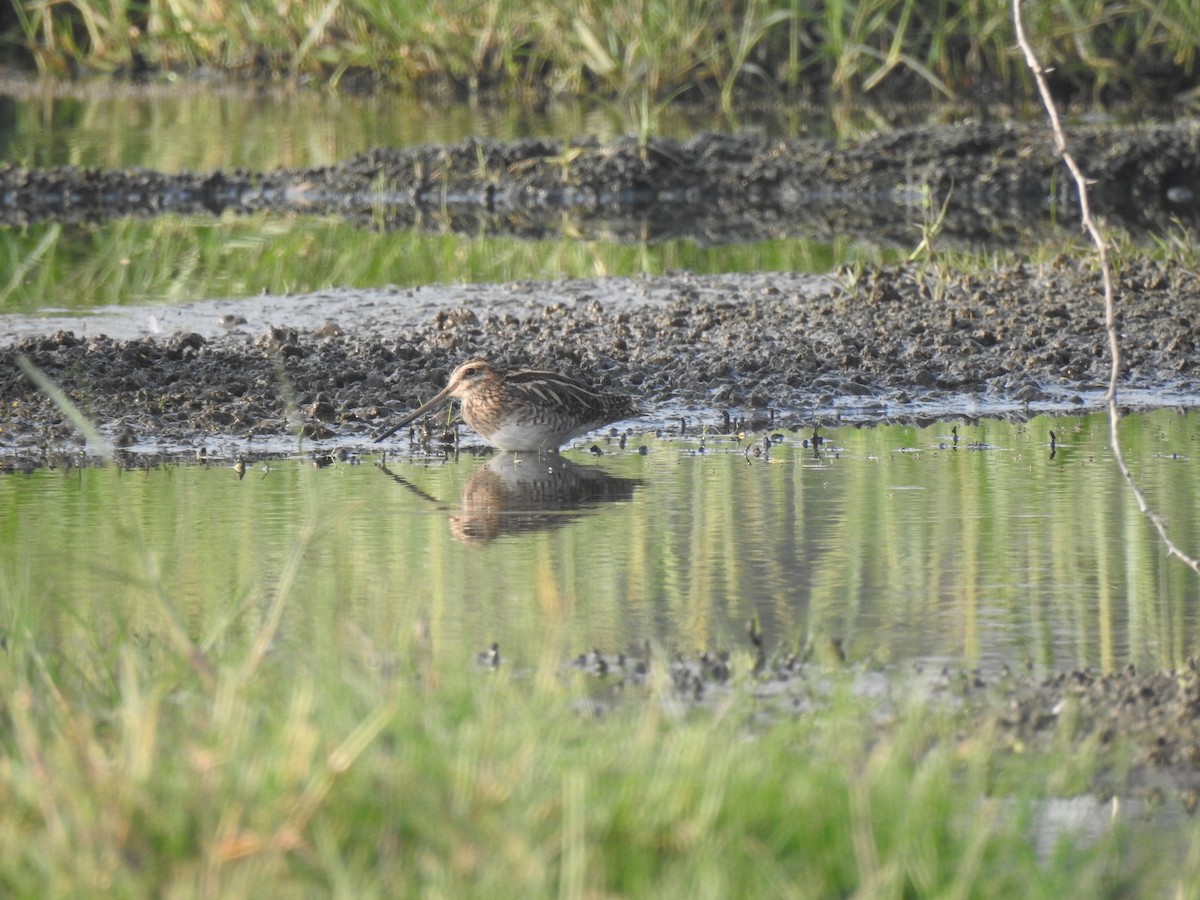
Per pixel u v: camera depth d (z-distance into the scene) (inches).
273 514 411.5
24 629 293.0
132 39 1434.5
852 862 216.1
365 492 435.5
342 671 275.4
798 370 562.6
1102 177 949.2
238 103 1282.0
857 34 1230.9
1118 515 403.2
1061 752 262.4
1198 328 596.1
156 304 660.1
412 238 831.1
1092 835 241.8
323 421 511.8
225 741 227.0
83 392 520.4
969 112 1170.0
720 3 1241.4
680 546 382.6
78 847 208.8
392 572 362.6
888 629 325.1
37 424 497.4
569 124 1139.3
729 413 528.4
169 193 946.7
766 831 219.3
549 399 474.9
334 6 1302.9
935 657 309.6
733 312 629.0
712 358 572.1
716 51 1232.2
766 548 379.9
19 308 652.1
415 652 301.4
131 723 232.8
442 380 545.0
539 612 333.4
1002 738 271.7
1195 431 496.7
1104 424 507.5
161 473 454.9
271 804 213.6
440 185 961.5
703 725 249.9
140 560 367.6
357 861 209.9
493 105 1251.8
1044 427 505.7
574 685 292.7
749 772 226.4
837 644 317.1
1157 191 951.0
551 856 211.8
